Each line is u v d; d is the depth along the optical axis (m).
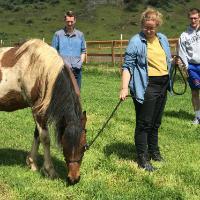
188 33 4.91
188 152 3.83
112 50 12.45
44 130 2.99
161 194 2.83
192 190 2.96
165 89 3.29
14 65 3.04
